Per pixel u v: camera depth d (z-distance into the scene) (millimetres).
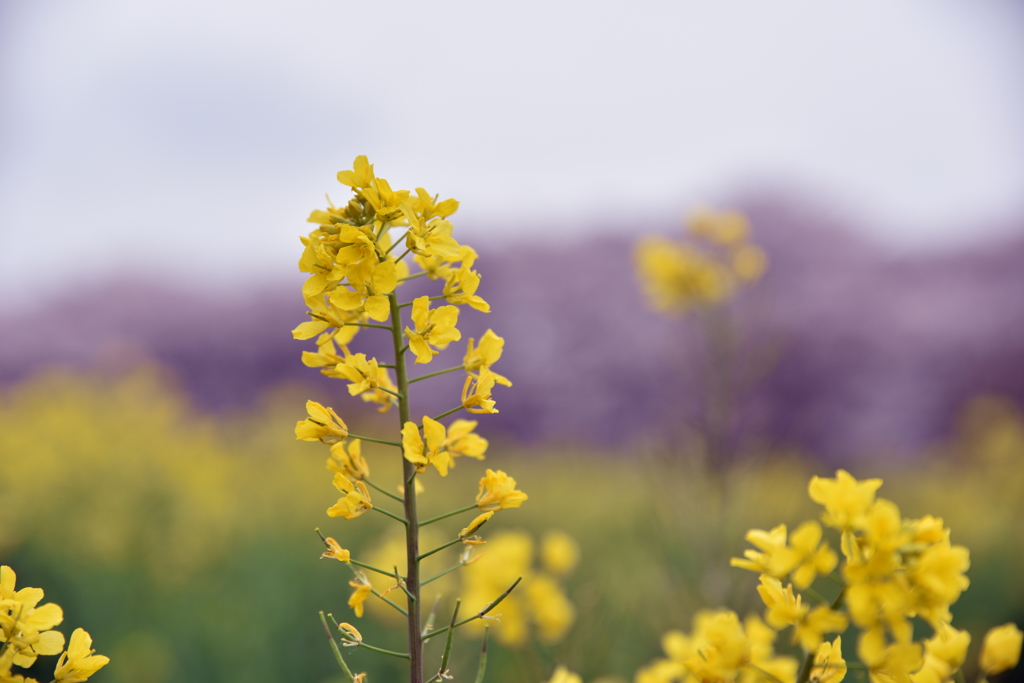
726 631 1361
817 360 19312
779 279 20969
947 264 20438
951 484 11398
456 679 3209
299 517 8492
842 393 19297
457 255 1392
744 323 5152
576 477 12133
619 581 4414
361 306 1382
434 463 1345
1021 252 19766
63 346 23266
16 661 1312
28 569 6293
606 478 12281
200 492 7629
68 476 8023
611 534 7766
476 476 11328
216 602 5758
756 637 1528
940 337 19109
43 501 7324
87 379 15453
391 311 1425
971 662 3811
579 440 19719
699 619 2072
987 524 8781
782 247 21484
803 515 4875
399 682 4086
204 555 6770
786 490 5961
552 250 22516
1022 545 7828
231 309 23469
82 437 9250
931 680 1350
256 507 8820
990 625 5836
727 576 3975
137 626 5480
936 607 1118
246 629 5312
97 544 6355
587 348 21391
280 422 12594
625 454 16484
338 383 18859
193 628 5484
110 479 8133
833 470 15320
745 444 4777
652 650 3816
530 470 13328
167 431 11266
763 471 5035
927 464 15578
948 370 19062
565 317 21547
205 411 22891
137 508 7551
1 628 1309
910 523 1192
